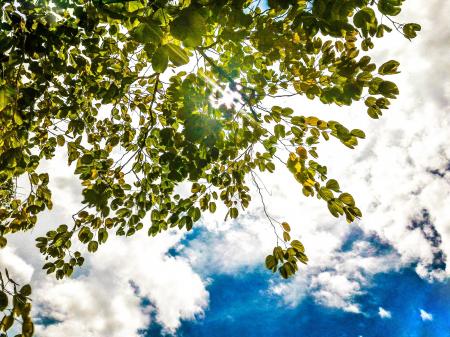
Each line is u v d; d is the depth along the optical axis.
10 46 1.92
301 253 2.88
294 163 2.72
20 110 2.35
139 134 4.15
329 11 1.59
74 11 2.32
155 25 1.29
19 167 2.88
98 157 3.48
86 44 2.84
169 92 2.76
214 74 3.30
